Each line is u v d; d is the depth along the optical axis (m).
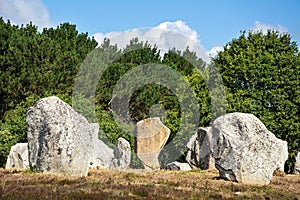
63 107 19.97
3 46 44.09
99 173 21.48
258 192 16.66
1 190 13.82
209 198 14.40
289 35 51.44
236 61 47.91
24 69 43.59
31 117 20.20
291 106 43.62
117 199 12.95
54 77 44.88
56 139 19.45
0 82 41.75
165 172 25.72
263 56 47.38
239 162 20.06
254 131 20.53
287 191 17.44
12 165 27.70
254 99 45.28
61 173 19.42
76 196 13.13
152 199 13.41
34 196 12.87
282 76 45.16
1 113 42.59
